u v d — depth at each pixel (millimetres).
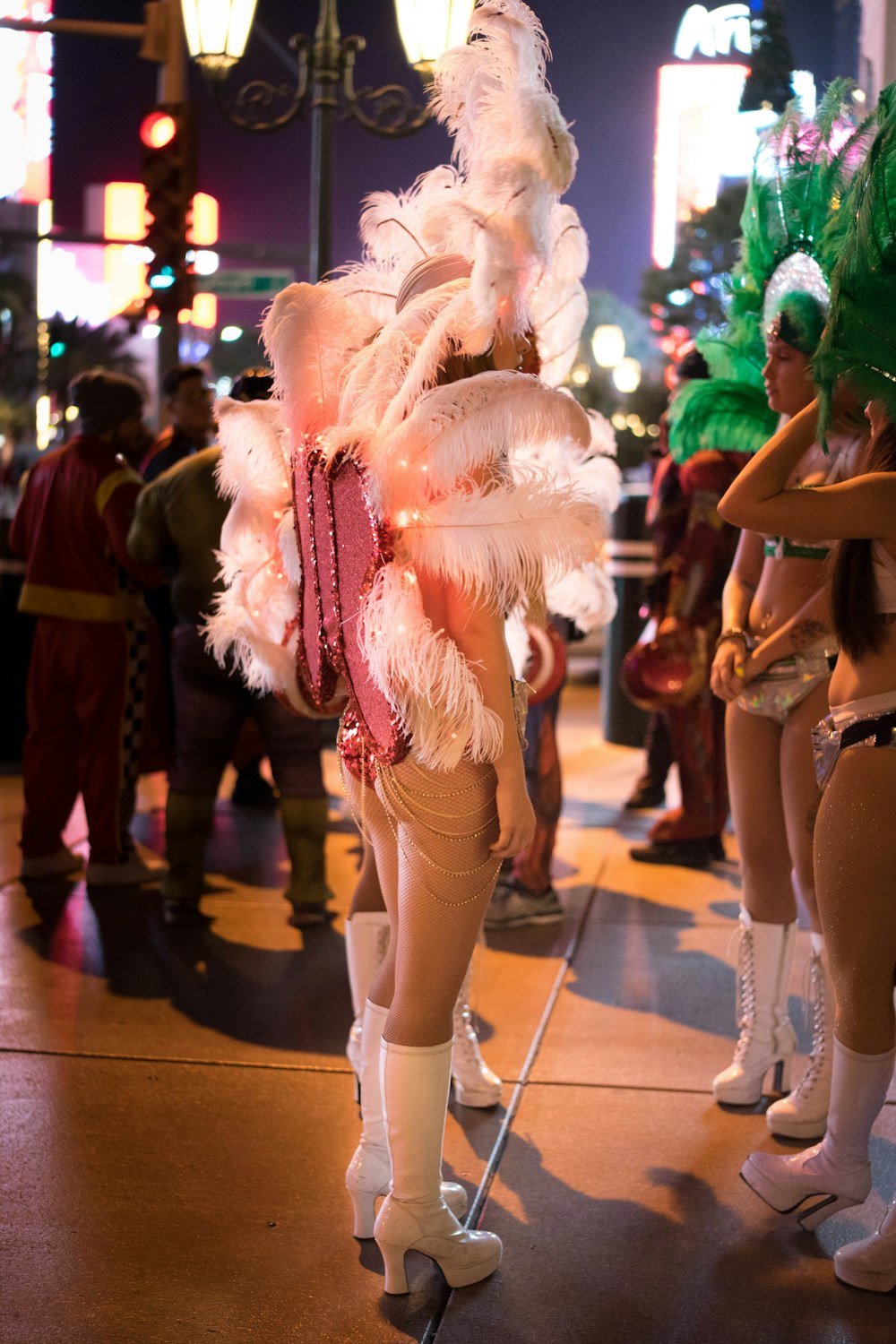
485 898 2424
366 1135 2658
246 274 10180
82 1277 2492
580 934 4695
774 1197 2709
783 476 2451
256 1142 3055
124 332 28078
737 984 3328
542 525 2246
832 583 2514
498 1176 2926
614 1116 3230
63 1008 3869
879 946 2525
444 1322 2373
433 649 2246
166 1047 3598
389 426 2309
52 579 5000
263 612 3018
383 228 2889
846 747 2508
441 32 6258
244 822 6363
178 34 8492
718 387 3453
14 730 7629
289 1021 3789
